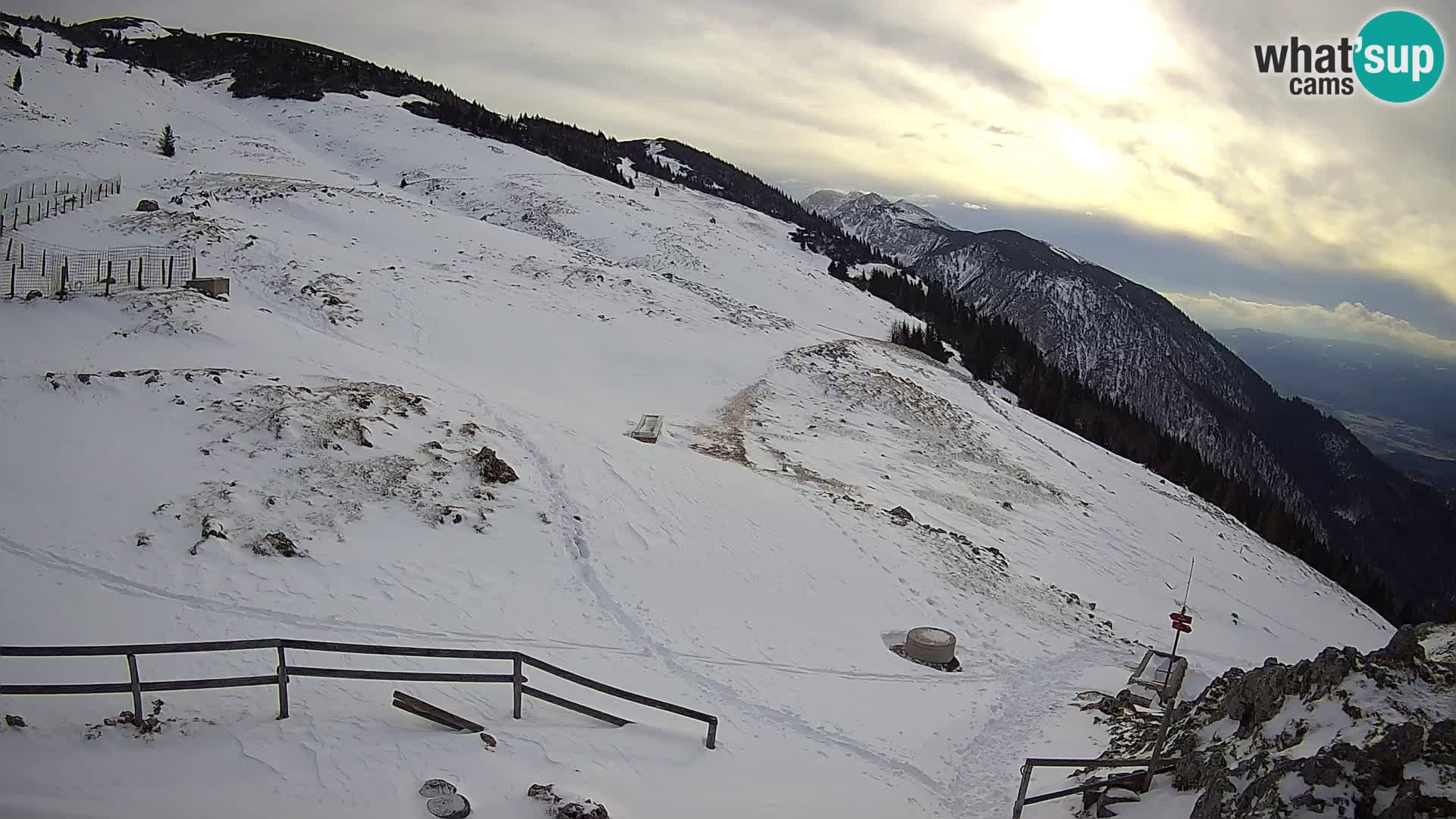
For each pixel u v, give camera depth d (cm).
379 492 1770
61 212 3709
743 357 3900
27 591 1263
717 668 1545
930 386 4338
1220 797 946
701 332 4066
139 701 920
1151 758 1145
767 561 2030
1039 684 1794
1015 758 1410
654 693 1388
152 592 1328
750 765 1200
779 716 1415
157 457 1698
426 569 1595
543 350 3384
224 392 1955
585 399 3045
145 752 885
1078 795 1184
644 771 1079
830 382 3822
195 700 1041
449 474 1917
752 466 2717
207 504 1585
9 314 2327
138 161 5231
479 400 2483
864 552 2219
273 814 813
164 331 2286
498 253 4466
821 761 1285
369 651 995
